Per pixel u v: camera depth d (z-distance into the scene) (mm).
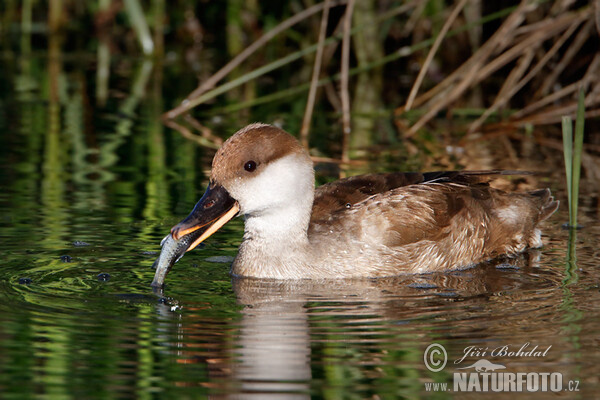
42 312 9219
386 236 11125
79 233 11914
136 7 24484
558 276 10609
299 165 10711
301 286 10477
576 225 12547
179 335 8711
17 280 10156
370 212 11250
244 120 19234
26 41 25828
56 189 14039
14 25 26984
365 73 23438
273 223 10734
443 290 10312
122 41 26188
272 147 10562
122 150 16625
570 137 12172
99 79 22828
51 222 12344
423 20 22797
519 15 17422
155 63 24672
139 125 18609
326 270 10859
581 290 10047
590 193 14086
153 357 8211
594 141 17531
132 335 8688
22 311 9227
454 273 11203
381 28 22500
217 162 10547
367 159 16141
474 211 11695
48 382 7695
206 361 8156
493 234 11820
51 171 15102
